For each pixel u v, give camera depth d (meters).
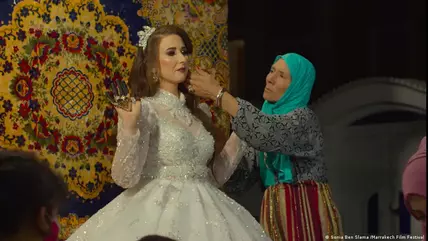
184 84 3.42
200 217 2.94
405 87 5.37
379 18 5.71
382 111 5.68
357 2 5.77
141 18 3.74
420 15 5.54
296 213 3.45
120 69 3.63
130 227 2.86
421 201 2.36
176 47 3.29
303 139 3.44
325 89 5.86
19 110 3.23
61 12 3.40
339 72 5.82
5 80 3.19
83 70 3.48
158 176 3.13
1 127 3.17
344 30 5.79
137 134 2.92
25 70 3.26
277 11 5.83
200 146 3.22
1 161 1.60
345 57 5.80
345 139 5.78
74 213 3.41
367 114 5.71
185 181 3.14
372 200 5.84
